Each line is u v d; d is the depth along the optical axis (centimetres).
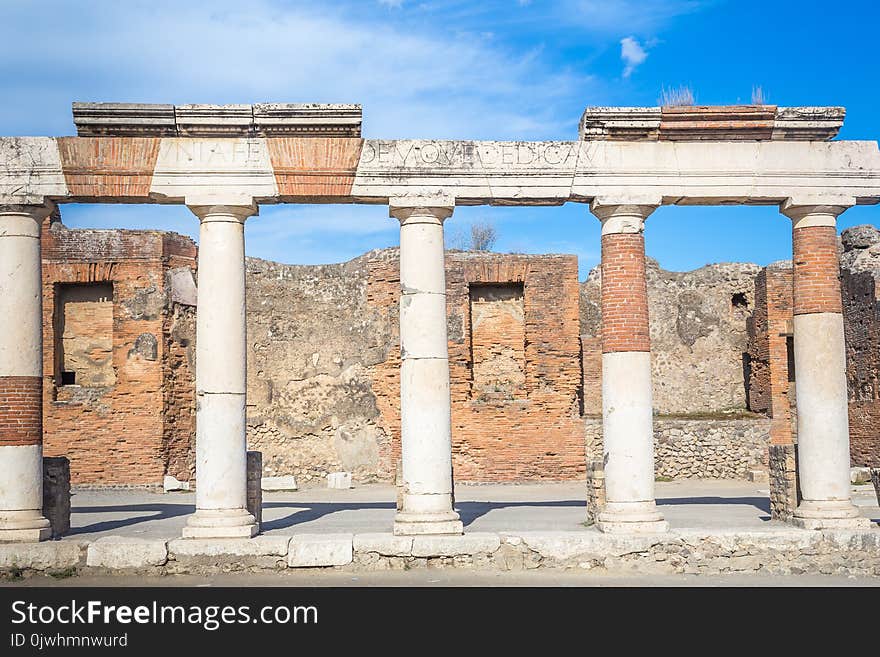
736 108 1702
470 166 1711
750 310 3800
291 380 3247
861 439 3297
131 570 1582
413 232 1714
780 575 1611
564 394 3167
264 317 3262
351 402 3234
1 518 1634
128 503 2545
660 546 1622
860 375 3322
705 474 3275
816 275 1733
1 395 1655
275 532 1762
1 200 1673
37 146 1684
